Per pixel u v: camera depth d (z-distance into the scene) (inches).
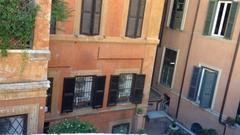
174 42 668.7
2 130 290.5
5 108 282.8
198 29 608.1
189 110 633.0
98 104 500.1
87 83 486.0
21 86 282.7
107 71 495.2
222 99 562.6
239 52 528.4
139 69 528.7
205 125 596.7
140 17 492.4
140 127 551.5
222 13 569.3
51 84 449.7
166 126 632.4
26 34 276.2
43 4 277.7
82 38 449.4
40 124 307.1
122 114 537.0
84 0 435.2
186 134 592.7
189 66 632.4
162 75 710.5
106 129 528.4
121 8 470.0
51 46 430.3
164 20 689.0
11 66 277.1
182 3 641.6
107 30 469.1
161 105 691.4
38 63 289.9
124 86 526.9
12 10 261.4
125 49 498.9
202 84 597.3
